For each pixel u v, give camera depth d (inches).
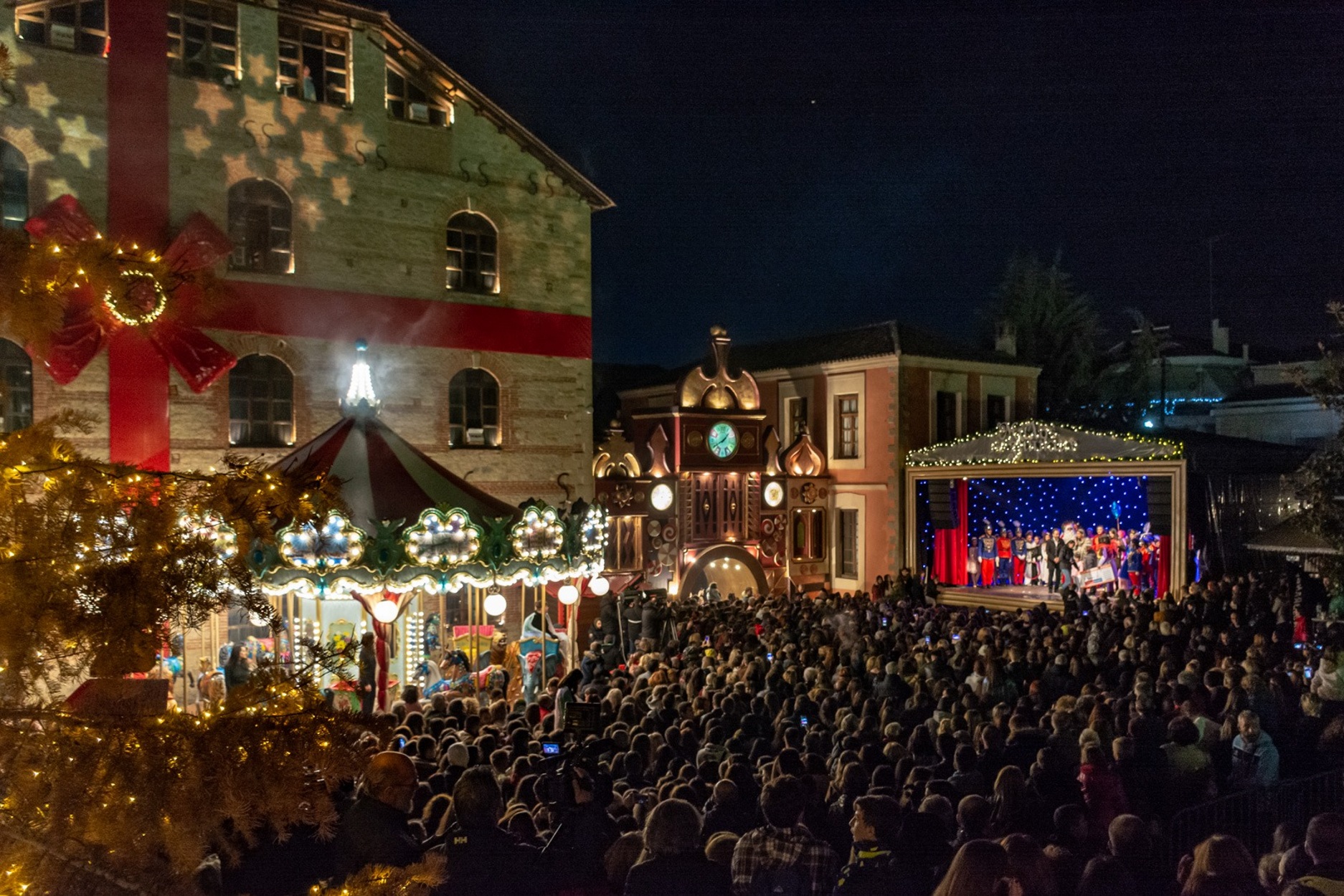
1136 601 933.8
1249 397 1720.0
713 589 1123.3
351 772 165.5
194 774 151.3
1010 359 1407.5
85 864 150.4
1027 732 395.9
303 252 850.8
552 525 655.8
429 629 823.7
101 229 751.7
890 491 1284.4
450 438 937.5
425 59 912.9
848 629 775.1
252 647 720.3
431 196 923.4
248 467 185.0
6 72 193.3
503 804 321.4
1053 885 224.2
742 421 1241.4
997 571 1317.7
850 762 325.1
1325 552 959.6
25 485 169.0
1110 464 1106.7
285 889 236.4
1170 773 370.9
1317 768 443.2
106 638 163.8
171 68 792.9
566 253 1005.8
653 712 449.4
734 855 223.1
